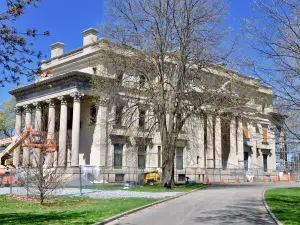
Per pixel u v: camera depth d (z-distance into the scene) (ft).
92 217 50.90
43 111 170.19
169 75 117.50
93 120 157.79
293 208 61.26
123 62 116.16
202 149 179.52
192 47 112.06
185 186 123.95
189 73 115.65
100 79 126.52
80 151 161.68
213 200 77.61
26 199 79.77
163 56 114.52
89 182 140.26
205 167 179.22
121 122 152.25
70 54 174.81
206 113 122.93
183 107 117.39
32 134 127.75
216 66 113.50
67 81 153.48
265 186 134.00
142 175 147.95
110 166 153.69
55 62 181.37
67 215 53.72
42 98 165.68
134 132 154.30
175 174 171.63
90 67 161.58
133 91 123.44
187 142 171.32
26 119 174.40
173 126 117.39
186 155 177.06
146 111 149.69
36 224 44.83
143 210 61.82
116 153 157.69
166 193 95.50
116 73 120.78
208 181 163.12
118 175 154.81
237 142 196.24
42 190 72.59
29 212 59.21
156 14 112.57
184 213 57.06
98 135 153.38
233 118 132.77
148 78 117.19
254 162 214.48
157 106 116.67
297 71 51.98
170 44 113.50
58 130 169.89
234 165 191.62
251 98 91.20
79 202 74.38
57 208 65.36
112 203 70.54
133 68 116.67
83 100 164.14
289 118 57.31
